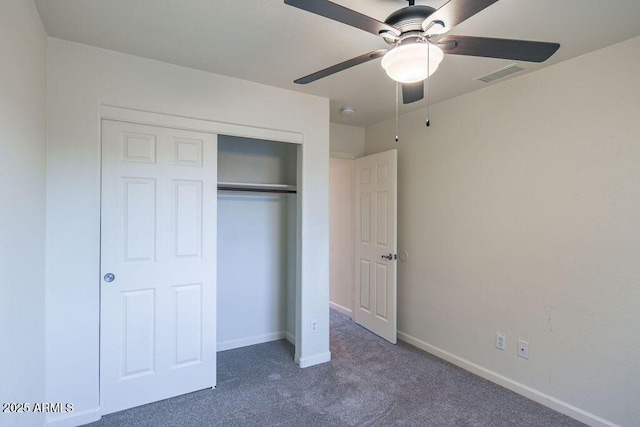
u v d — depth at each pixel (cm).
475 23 182
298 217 304
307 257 302
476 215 289
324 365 303
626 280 203
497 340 272
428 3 166
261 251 358
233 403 241
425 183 338
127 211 231
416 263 348
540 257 245
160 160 242
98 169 220
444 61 230
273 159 362
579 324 224
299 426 216
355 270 414
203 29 194
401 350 337
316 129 303
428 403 243
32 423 174
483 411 233
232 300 342
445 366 302
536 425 218
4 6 127
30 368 170
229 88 262
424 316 339
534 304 248
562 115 232
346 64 162
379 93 296
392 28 141
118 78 224
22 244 156
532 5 166
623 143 204
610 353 210
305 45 212
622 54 204
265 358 317
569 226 229
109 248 225
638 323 199
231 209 341
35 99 177
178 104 243
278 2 167
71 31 198
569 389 228
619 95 205
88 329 216
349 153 409
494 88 275
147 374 239
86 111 215
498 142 272
